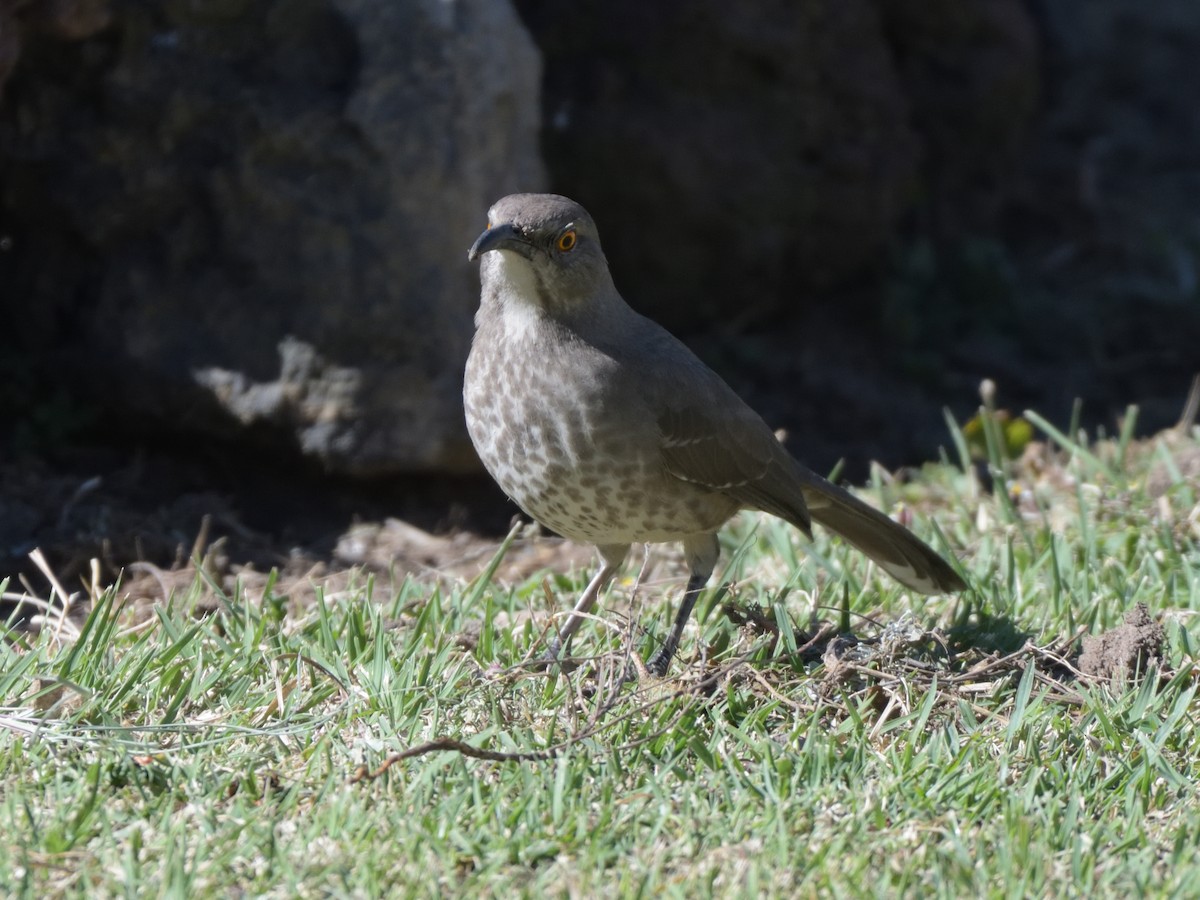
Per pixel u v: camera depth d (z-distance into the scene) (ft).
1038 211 58.80
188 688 24.66
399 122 37.04
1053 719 24.50
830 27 49.19
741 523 36.29
